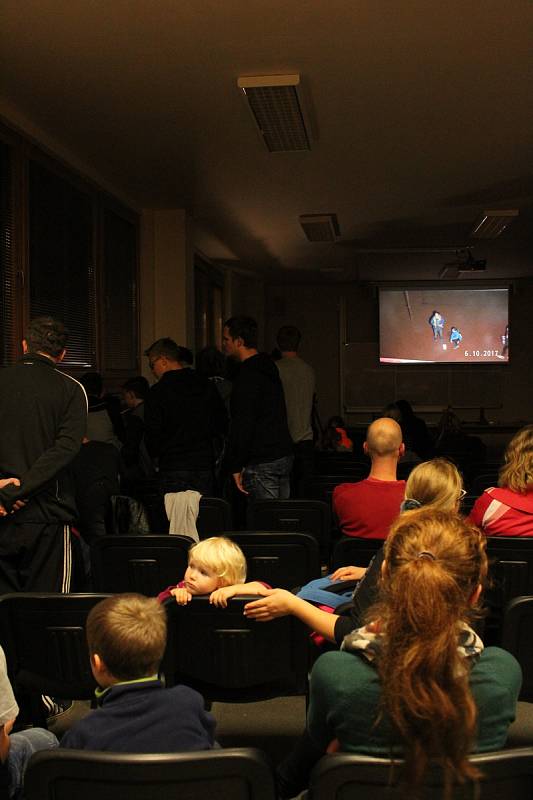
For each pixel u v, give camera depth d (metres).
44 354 3.28
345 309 15.12
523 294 14.62
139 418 4.84
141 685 1.53
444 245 10.66
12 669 2.49
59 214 5.87
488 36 4.05
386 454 3.08
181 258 8.28
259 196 7.76
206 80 4.68
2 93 4.84
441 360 14.60
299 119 5.13
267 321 15.30
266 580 3.15
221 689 2.45
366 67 4.48
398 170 6.81
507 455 3.03
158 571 3.14
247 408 4.55
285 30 3.99
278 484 4.77
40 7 3.71
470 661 1.43
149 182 7.11
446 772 1.27
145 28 3.96
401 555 1.44
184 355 6.02
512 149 6.19
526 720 3.10
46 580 3.17
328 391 15.22
